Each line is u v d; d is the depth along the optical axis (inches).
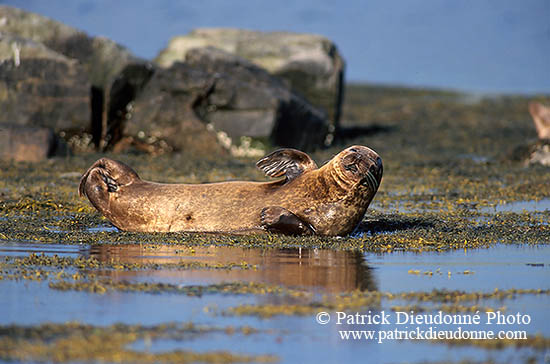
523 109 4512.8
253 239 1282.0
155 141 2778.1
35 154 2480.3
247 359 719.7
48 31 2883.9
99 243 1258.0
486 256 1184.8
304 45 3491.6
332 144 3284.9
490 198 1936.5
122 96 2770.7
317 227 1302.9
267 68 3403.1
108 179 1389.0
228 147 2839.6
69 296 905.5
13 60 2659.9
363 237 1322.6
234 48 3528.5
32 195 1802.4
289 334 789.9
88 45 2893.7
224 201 1353.3
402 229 1435.8
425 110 4483.3
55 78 2689.5
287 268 1072.2
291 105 2935.5
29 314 832.9
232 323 815.1
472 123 3976.4
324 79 3353.8
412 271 1063.0
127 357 712.4
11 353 716.7
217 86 2827.3
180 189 1376.7
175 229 1349.7
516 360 737.0
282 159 1360.7
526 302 914.7
